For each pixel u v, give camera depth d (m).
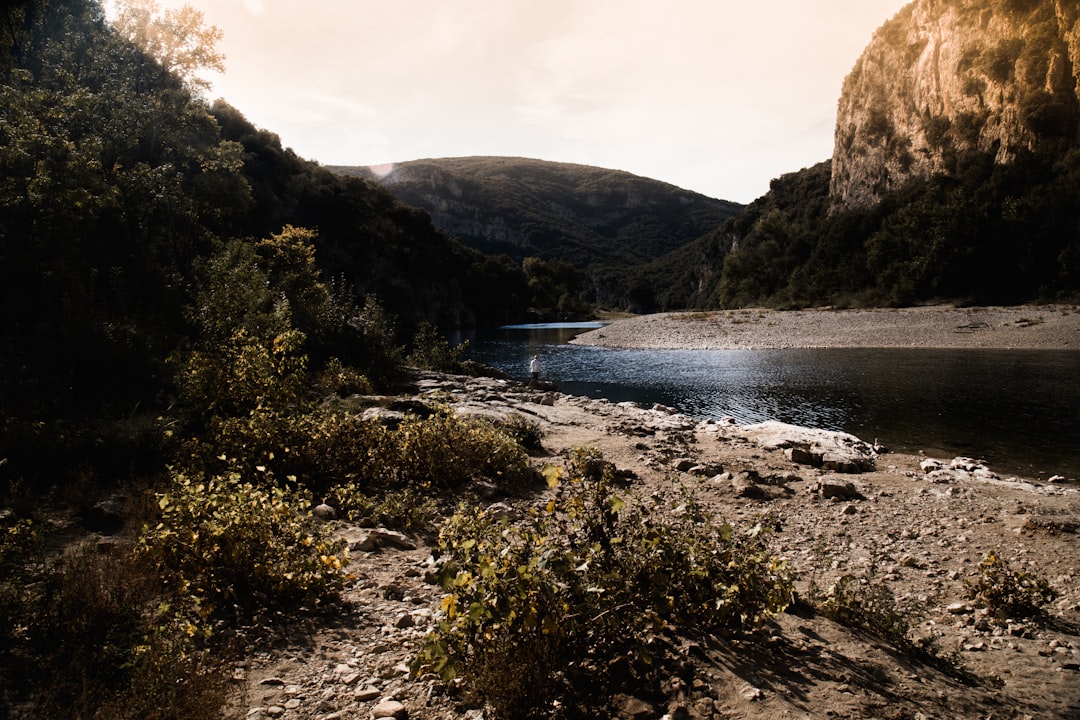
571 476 5.35
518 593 3.62
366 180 107.94
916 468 13.01
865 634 5.07
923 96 89.12
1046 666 4.85
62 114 16.77
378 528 7.09
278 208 73.94
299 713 3.52
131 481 7.32
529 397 19.16
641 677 3.73
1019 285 62.84
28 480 6.99
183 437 8.70
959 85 81.12
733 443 14.09
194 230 23.66
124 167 19.72
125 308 14.08
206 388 9.58
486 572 3.64
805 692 3.76
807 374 31.89
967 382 27.14
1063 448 15.30
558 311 146.62
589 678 3.71
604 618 3.96
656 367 37.88
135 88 22.91
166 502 5.29
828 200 115.62
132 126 21.05
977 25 79.88
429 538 7.11
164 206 20.44
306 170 87.88
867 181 100.00
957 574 7.02
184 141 24.12
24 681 3.41
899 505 9.73
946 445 15.88
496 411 14.60
